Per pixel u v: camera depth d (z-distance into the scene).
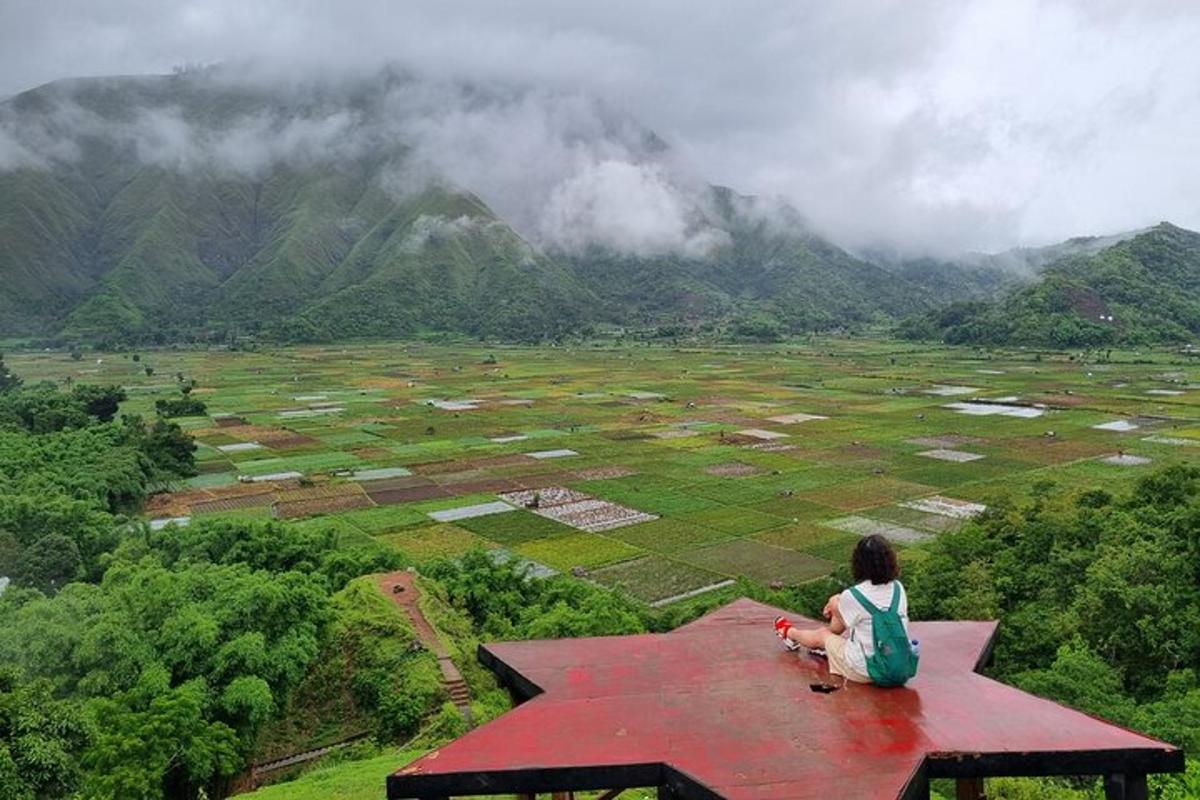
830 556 61.66
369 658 35.50
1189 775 17.56
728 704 6.48
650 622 44.94
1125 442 102.38
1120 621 32.09
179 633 31.80
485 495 81.62
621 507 76.44
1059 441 104.12
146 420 126.06
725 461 96.44
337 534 62.09
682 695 6.69
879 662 6.67
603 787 5.57
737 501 78.06
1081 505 51.53
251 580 36.06
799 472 90.06
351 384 174.38
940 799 19.02
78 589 37.97
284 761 31.47
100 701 27.53
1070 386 156.62
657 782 5.56
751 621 8.77
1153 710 23.91
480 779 5.55
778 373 191.12
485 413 134.12
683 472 91.06
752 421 124.31
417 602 40.78
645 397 152.25
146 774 24.59
